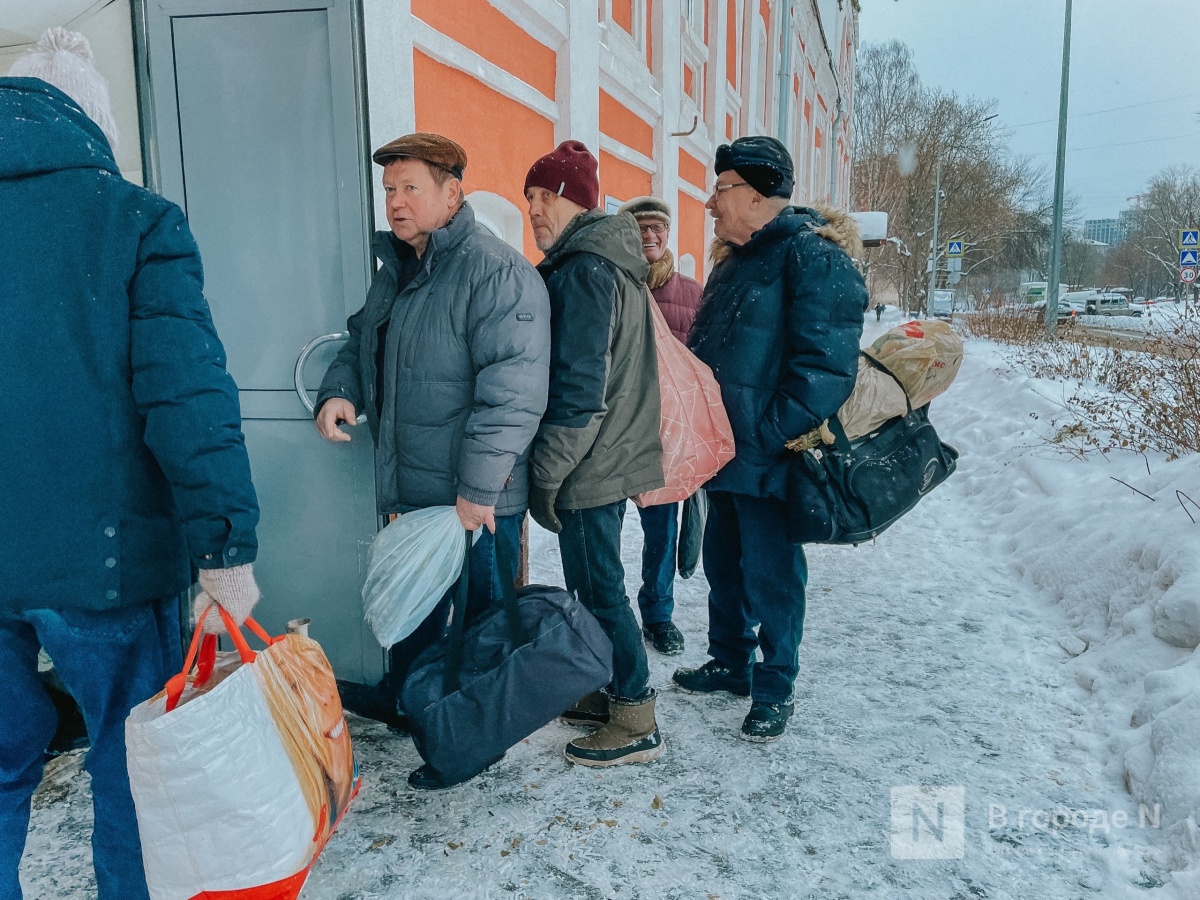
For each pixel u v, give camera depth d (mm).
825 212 2430
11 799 1375
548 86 5227
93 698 1404
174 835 1323
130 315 1340
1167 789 1938
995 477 5324
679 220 9078
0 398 1264
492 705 1968
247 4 2311
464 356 2014
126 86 2404
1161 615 2564
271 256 2422
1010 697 2639
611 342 2078
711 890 1761
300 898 1729
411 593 1980
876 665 2887
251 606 1446
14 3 2305
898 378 2354
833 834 1951
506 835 1948
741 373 2332
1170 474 3600
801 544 2252
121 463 1348
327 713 1603
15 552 1285
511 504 2107
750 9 12219
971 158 40875
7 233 1266
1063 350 8664
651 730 2287
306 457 2486
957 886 1767
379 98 2883
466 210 2080
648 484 2154
